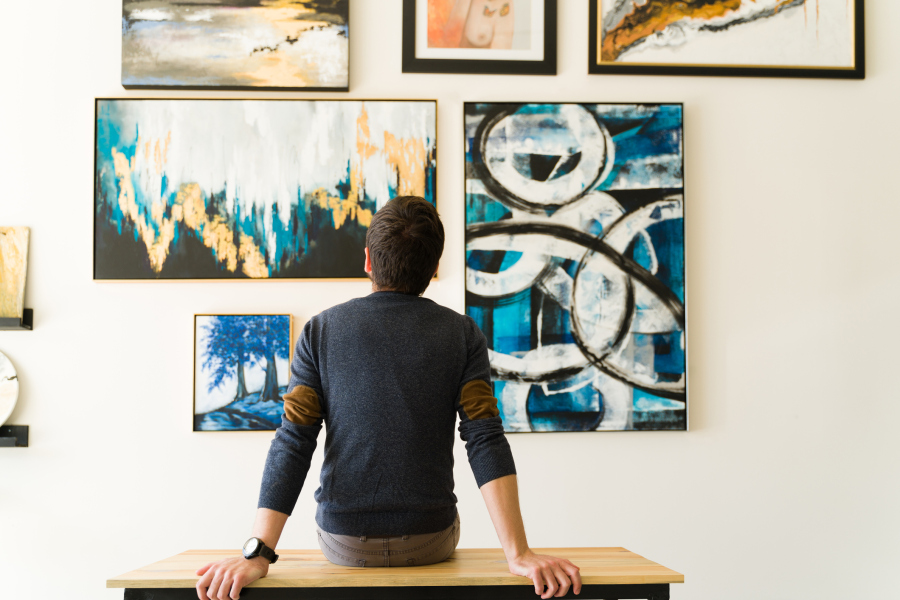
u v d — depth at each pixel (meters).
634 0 2.12
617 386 2.05
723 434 2.10
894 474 2.12
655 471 2.08
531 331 2.05
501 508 1.13
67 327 2.02
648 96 2.13
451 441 1.22
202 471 2.01
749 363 2.11
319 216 2.04
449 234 2.08
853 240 2.15
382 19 2.10
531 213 2.07
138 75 2.03
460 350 1.21
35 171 2.04
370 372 1.15
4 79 2.05
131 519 2.00
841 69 2.15
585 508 2.06
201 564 1.25
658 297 2.07
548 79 2.12
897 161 2.17
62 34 2.06
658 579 1.12
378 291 1.26
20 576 1.98
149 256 2.01
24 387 2.01
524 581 1.10
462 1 2.11
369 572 1.13
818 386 2.12
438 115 2.10
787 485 2.10
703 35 2.13
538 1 2.11
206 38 2.04
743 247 2.13
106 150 2.02
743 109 2.15
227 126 2.04
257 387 2.00
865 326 2.14
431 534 1.17
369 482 1.14
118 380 2.02
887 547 2.10
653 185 2.09
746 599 2.07
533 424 2.04
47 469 2.00
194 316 2.01
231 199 2.03
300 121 2.06
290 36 2.06
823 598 2.08
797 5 2.15
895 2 2.18
